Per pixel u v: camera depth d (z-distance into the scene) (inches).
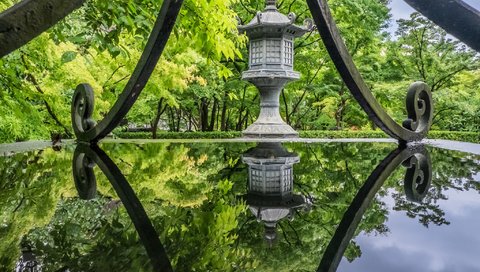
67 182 45.9
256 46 235.3
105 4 82.5
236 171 61.4
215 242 23.5
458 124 569.6
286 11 405.7
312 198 39.1
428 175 53.2
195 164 70.9
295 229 26.9
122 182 47.6
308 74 476.1
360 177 53.7
